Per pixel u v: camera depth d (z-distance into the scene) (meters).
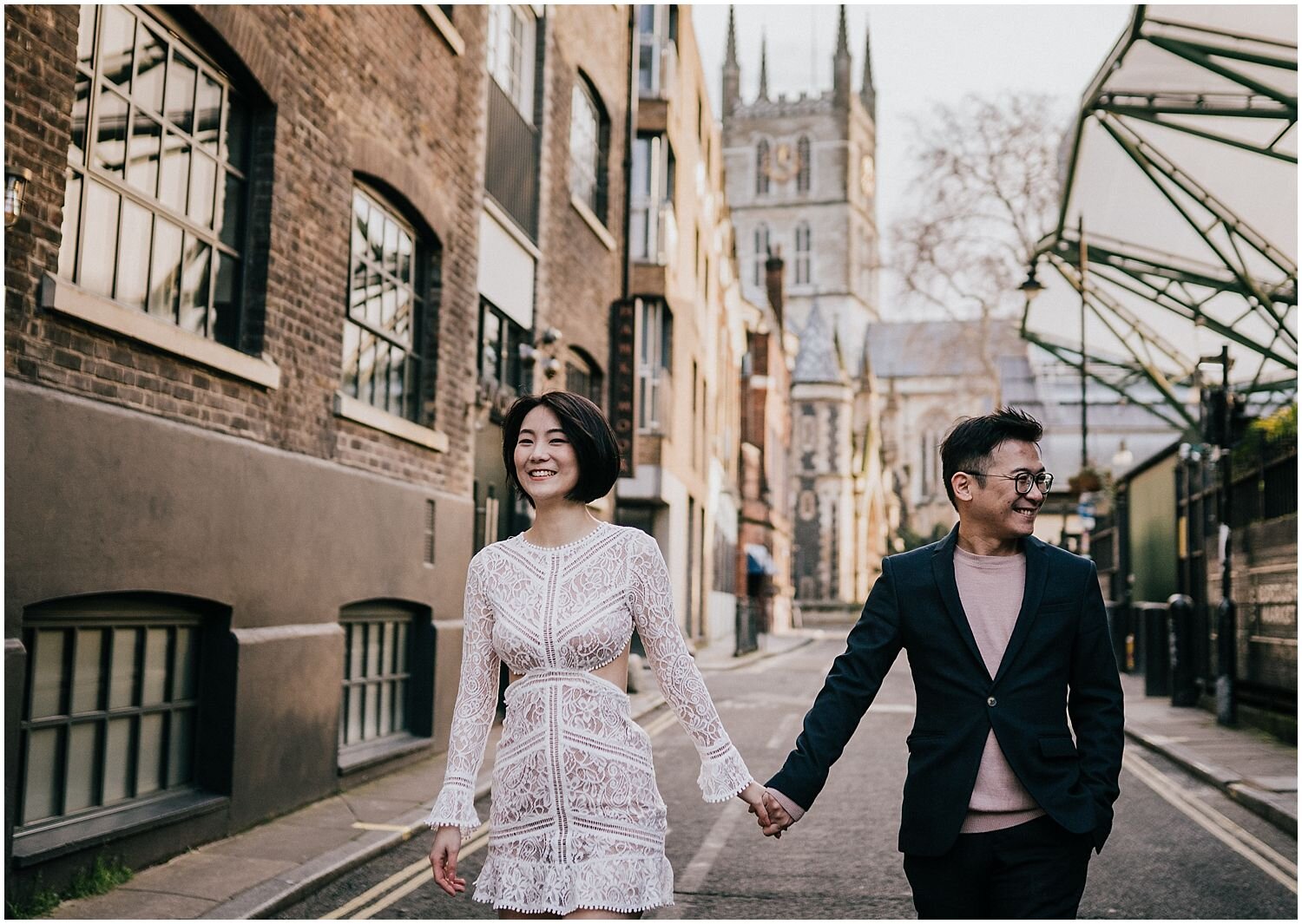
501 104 12.95
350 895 5.57
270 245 7.30
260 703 7.00
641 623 2.94
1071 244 17.27
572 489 2.98
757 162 102.25
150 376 5.99
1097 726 3.02
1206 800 8.26
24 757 5.25
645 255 21.45
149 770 6.27
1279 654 11.05
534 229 14.19
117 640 5.98
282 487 7.39
